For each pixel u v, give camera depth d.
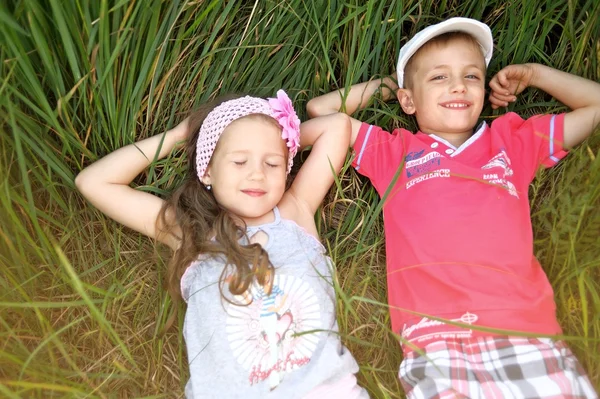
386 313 1.48
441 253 1.39
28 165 1.39
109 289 1.43
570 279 1.41
